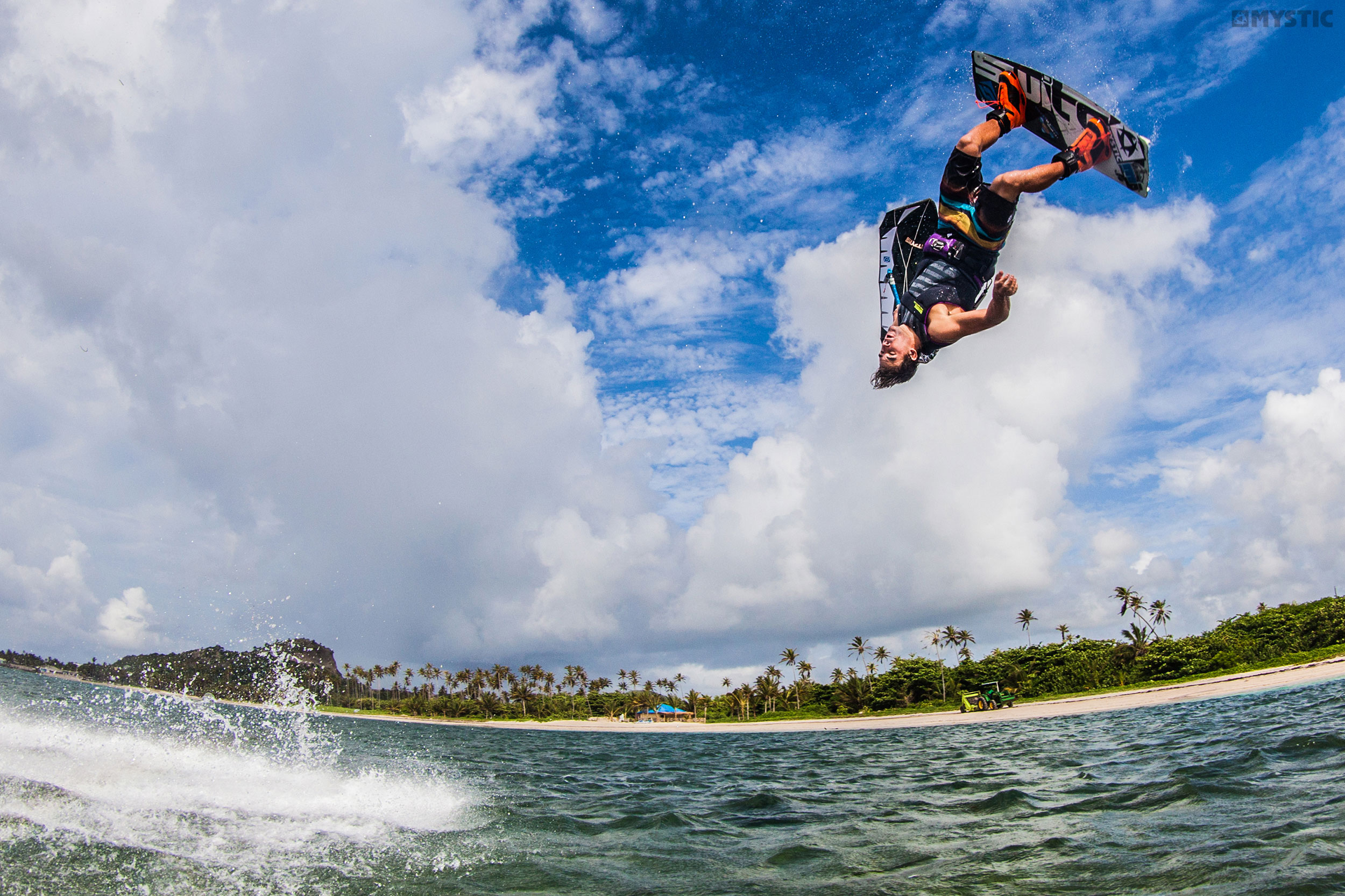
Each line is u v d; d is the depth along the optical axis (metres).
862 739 41.25
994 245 4.56
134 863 6.11
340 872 6.43
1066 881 5.61
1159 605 100.81
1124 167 4.51
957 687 94.50
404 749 30.66
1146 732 21.36
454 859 7.18
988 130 4.60
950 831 8.12
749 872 6.75
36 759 10.01
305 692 16.61
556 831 8.98
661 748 39.03
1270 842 6.06
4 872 5.65
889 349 4.60
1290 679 44.84
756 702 126.94
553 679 157.12
